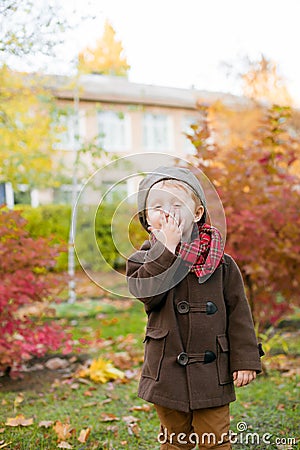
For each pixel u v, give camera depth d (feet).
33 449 9.37
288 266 15.56
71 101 29.07
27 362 15.98
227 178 14.64
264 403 11.71
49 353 17.02
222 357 7.16
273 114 15.57
